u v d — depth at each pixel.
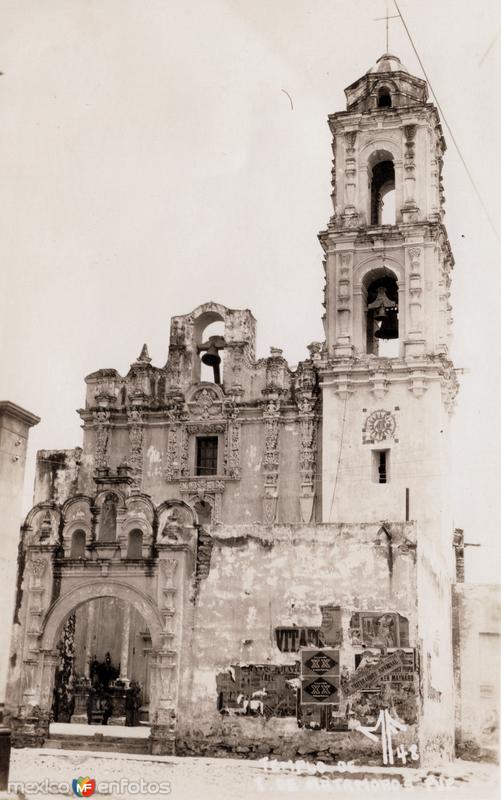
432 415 45.72
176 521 34.97
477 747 42.22
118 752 33.28
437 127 50.44
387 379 46.50
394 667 32.44
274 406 47.88
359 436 46.22
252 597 34.00
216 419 48.62
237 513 47.44
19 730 34.22
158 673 33.81
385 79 50.88
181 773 29.38
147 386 49.78
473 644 43.50
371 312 49.28
